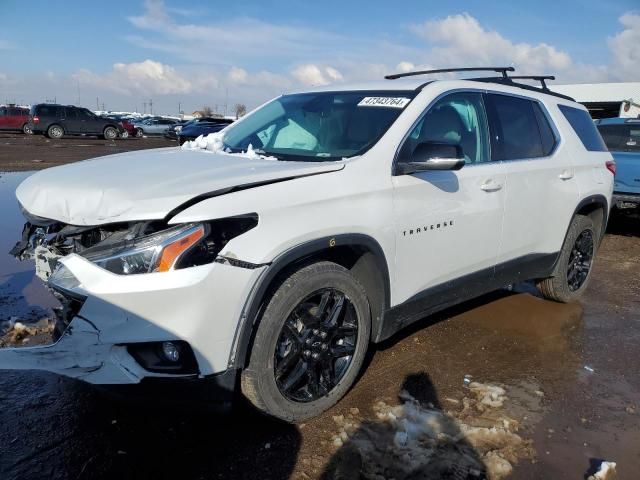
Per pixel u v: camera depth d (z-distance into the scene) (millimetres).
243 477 2576
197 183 2682
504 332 4441
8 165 14180
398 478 2578
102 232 2664
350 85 4141
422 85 3734
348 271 3059
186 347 2527
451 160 3074
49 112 28172
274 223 2680
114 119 31344
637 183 8289
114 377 2492
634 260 7188
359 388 3414
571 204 4711
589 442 2965
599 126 9141
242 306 2586
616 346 4277
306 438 2885
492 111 4090
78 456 2686
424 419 3066
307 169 2949
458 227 3629
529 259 4430
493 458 2746
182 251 2465
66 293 2527
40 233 2992
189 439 2854
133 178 2850
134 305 2426
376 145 3266
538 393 3475
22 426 2900
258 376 2740
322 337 2998
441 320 4637
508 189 4012
